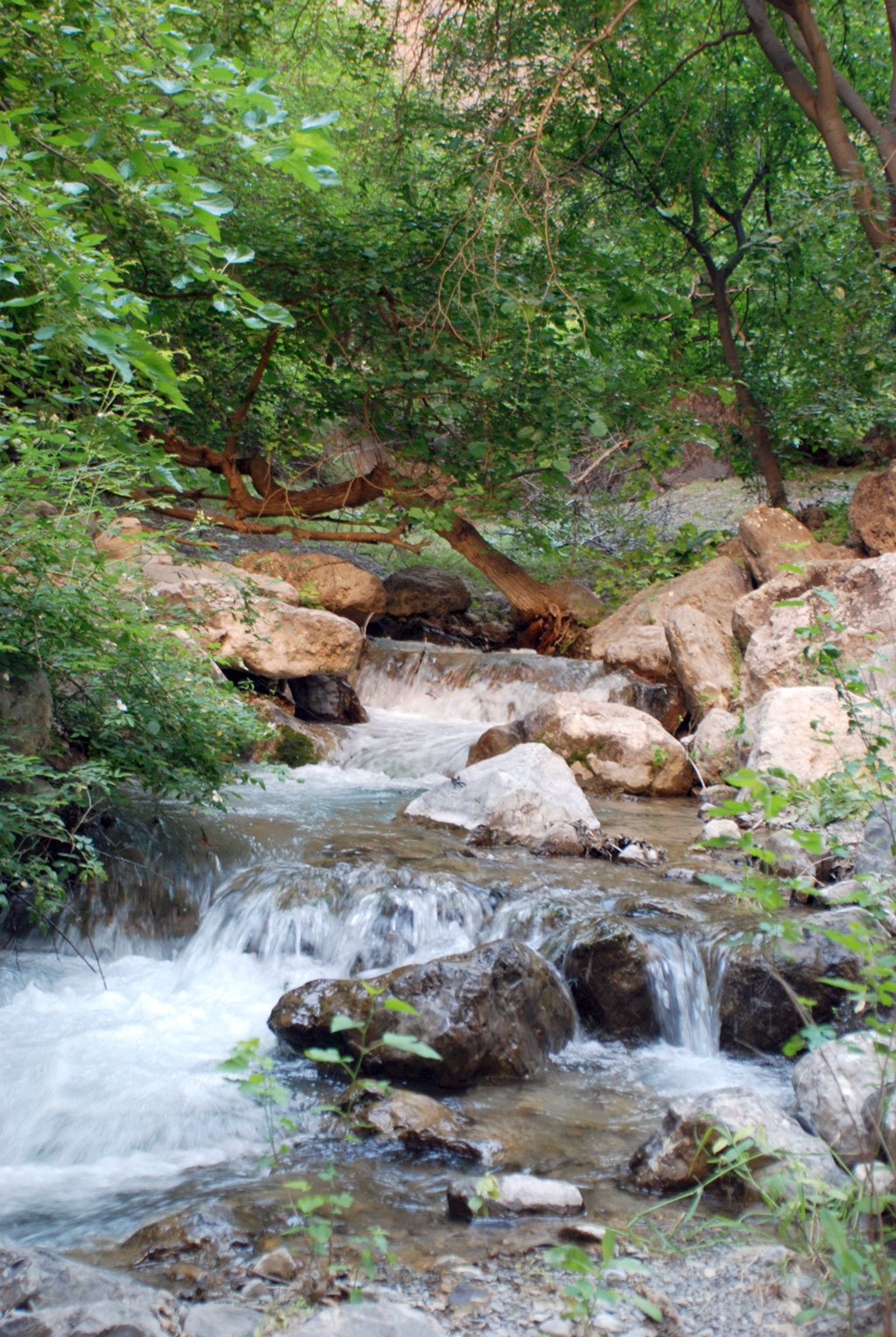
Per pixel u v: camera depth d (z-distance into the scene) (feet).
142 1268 9.04
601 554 55.83
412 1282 8.75
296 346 45.09
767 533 41.81
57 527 17.15
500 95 38.55
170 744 19.81
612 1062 15.29
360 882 19.03
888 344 41.93
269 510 45.96
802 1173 9.41
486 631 51.16
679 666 35.91
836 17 53.36
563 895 18.93
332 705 37.35
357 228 40.22
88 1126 12.38
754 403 55.11
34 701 17.29
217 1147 12.07
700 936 16.76
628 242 48.34
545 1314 8.21
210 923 18.97
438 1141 11.82
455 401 40.65
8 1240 9.80
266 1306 8.27
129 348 12.12
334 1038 14.33
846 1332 7.59
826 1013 15.38
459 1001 14.33
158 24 14.70
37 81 16.74
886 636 27.37
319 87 44.11
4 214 13.08
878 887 13.00
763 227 55.31
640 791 30.27
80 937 18.83
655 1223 9.94
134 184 13.55
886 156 38.75
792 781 17.85
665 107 53.21
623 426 39.14
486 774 24.91
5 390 19.84
